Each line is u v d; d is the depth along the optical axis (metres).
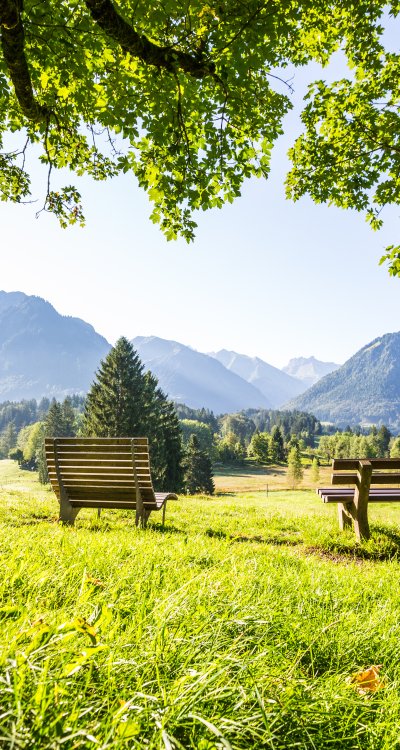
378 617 2.81
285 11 4.59
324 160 8.16
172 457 61.94
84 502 6.64
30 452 146.00
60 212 6.83
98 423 56.75
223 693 1.49
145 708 1.28
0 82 5.02
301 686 1.68
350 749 1.46
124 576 3.06
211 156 5.09
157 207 5.63
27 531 4.91
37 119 5.22
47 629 1.55
